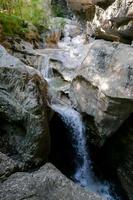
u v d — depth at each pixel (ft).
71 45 34.32
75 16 38.99
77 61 27.53
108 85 18.26
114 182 20.74
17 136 17.51
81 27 37.60
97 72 19.93
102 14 27.35
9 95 17.62
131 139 19.11
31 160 16.92
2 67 17.90
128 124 19.19
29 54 26.86
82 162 21.01
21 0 35.14
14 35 28.71
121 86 17.83
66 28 36.99
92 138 20.61
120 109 17.95
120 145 19.86
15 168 16.30
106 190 20.67
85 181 20.66
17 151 17.19
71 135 21.06
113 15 24.45
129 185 19.58
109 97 17.67
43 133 17.21
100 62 20.31
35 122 17.01
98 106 18.99
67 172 20.20
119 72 18.52
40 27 34.22
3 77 17.85
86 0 32.19
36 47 30.99
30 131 17.02
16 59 18.79
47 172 16.71
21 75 17.90
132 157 19.24
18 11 34.14
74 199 15.07
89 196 15.48
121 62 18.94
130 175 19.45
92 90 19.83
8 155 17.07
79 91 21.17
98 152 21.12
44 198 14.82
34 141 16.98
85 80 20.30
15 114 17.25
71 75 25.44
